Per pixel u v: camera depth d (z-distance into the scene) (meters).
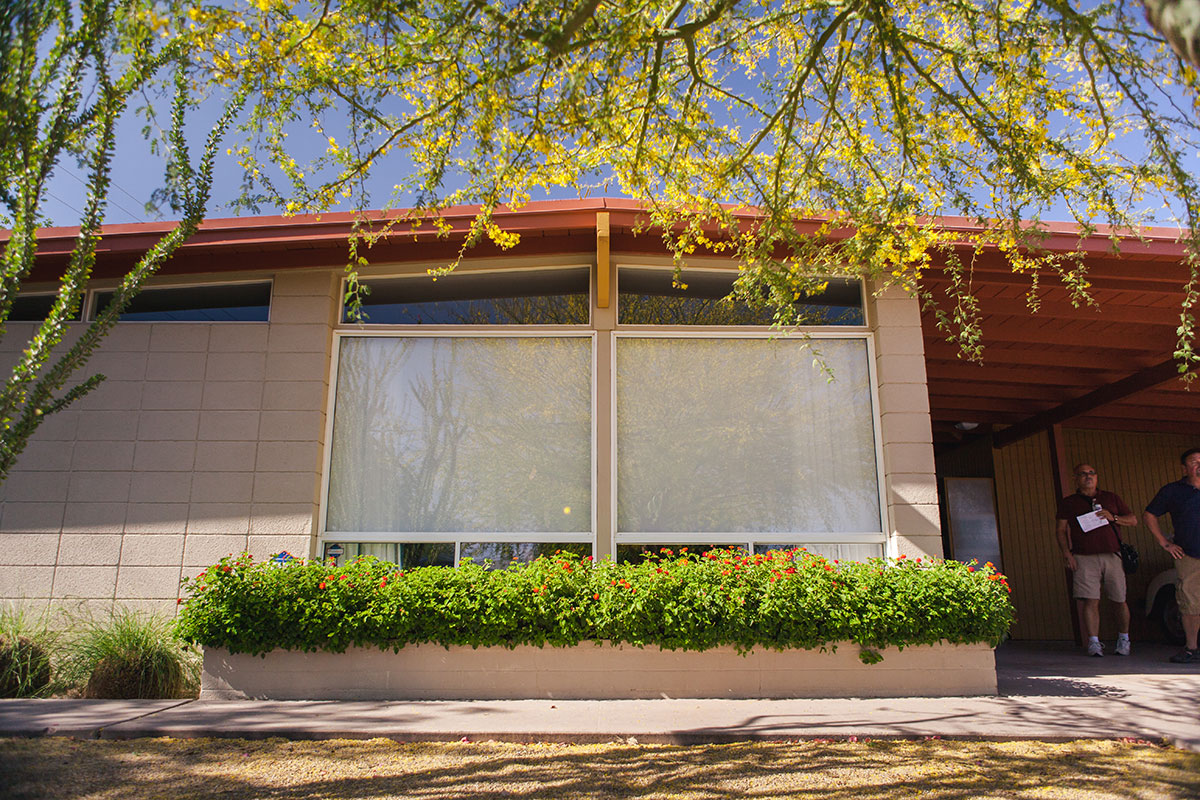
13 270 3.83
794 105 5.05
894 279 5.81
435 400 6.66
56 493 6.41
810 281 5.61
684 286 6.20
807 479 6.43
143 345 6.66
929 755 4.16
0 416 3.81
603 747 4.38
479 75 4.41
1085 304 7.33
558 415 6.60
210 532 6.31
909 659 5.65
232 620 5.48
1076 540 8.14
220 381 6.59
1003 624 5.64
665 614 5.50
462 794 3.55
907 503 6.23
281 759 4.10
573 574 5.70
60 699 5.51
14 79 3.68
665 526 6.34
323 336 6.66
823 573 5.68
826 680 5.60
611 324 6.70
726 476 6.43
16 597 6.27
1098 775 3.79
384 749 4.32
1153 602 9.42
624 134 5.22
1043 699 5.45
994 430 11.02
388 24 4.25
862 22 4.84
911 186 5.19
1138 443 11.17
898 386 6.46
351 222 6.41
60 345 6.74
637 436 6.52
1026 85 4.79
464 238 6.55
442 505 6.44
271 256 6.77
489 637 5.55
